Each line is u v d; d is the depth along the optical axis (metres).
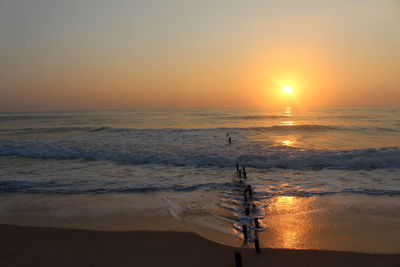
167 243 4.41
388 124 28.98
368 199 6.42
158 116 60.31
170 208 6.01
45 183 8.05
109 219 5.46
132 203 6.38
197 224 5.14
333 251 4.04
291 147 13.48
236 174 9.21
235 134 20.30
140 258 3.96
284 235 4.60
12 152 13.33
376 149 11.84
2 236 4.77
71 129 27.42
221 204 6.22
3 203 6.45
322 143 15.90
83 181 8.30
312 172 9.37
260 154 11.69
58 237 4.70
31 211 5.94
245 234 4.30
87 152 12.88
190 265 3.74
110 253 4.13
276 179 8.44
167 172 9.55
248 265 3.69
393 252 3.98
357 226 4.94
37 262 3.91
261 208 5.93
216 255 3.99
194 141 16.25
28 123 40.84
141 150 13.09
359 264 3.69
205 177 8.80
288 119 43.44
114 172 9.55
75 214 5.75
